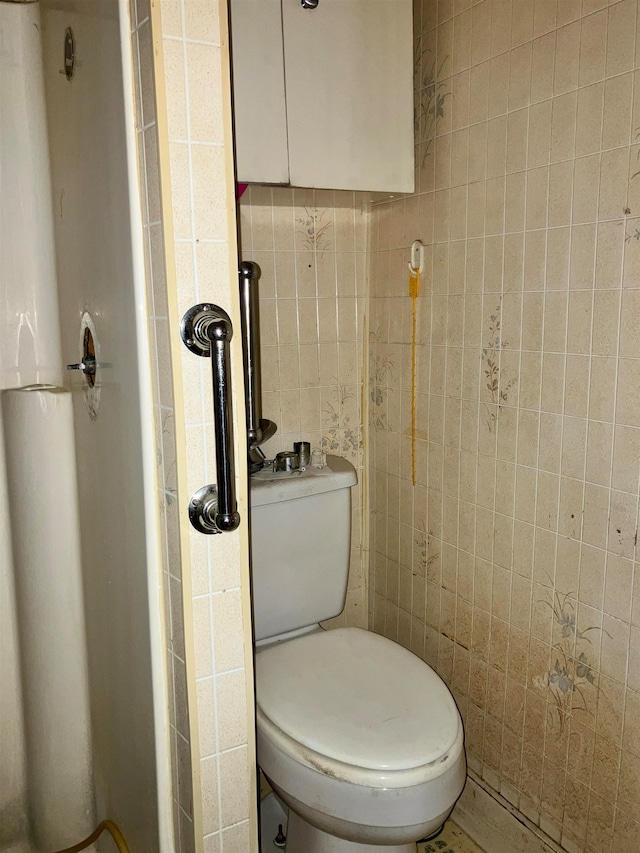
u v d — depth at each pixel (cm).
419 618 160
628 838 114
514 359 126
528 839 134
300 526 146
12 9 124
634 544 108
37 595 131
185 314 79
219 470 78
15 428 128
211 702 89
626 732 113
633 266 103
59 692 135
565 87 111
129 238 82
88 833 141
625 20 100
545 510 123
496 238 127
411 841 111
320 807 109
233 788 92
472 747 148
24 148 129
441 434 146
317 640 140
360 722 114
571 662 121
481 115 127
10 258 131
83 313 110
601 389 110
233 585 87
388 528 168
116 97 81
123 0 77
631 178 102
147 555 89
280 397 159
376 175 136
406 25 133
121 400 93
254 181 123
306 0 122
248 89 120
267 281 154
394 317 157
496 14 121
